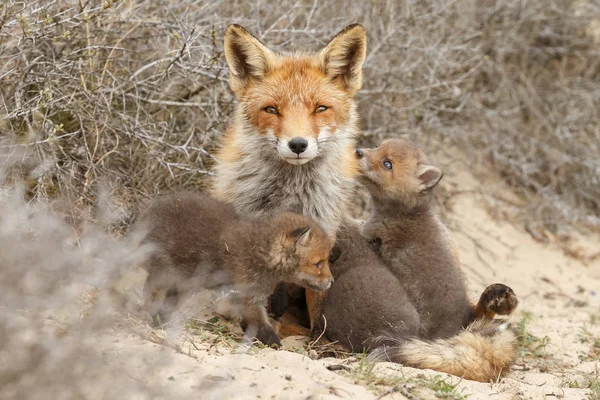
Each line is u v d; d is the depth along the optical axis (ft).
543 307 49.29
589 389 31.12
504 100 62.08
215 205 33.17
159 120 43.21
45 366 20.02
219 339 29.94
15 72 36.68
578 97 64.69
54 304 24.25
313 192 35.17
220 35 43.19
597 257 58.34
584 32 67.51
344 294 33.40
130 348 24.77
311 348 32.73
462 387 28.40
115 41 41.37
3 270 22.97
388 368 28.73
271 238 30.60
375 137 50.93
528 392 29.27
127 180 38.65
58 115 38.37
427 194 38.27
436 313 35.35
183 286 31.71
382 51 51.37
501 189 61.05
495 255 54.75
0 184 30.27
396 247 37.68
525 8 63.41
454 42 56.65
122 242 31.48
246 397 22.90
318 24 49.24
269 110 33.17
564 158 61.82
